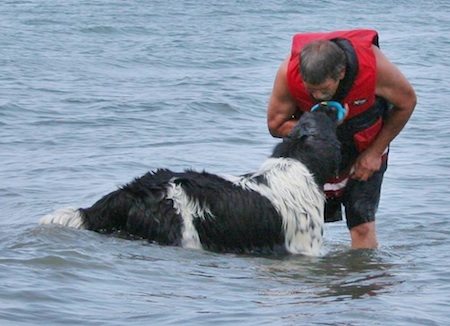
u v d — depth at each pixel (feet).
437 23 188.96
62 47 129.39
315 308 29.48
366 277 34.45
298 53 35.42
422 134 71.67
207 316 28.19
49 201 47.67
